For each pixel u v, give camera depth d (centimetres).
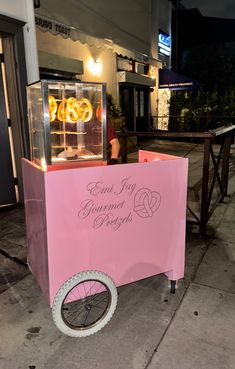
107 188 190
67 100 200
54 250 182
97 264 199
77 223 185
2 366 173
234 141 1100
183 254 234
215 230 355
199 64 1619
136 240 210
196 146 1003
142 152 262
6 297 235
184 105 1185
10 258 291
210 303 226
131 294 237
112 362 175
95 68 812
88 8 759
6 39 394
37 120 208
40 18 535
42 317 213
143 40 1092
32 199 206
